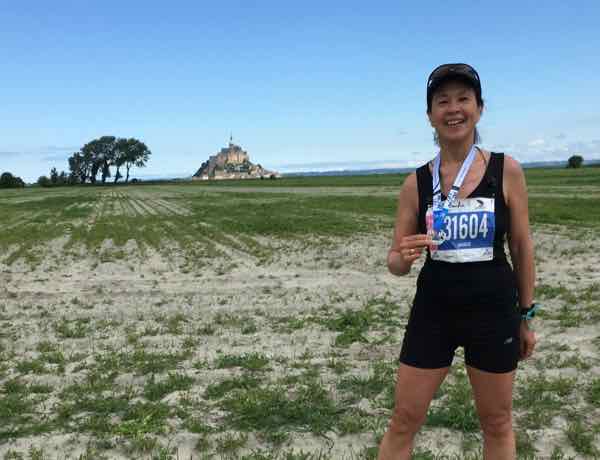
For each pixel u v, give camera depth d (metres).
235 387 5.33
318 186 75.06
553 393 4.96
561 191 37.25
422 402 2.72
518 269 2.68
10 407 4.92
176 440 4.25
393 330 7.28
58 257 15.57
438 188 2.63
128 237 19.84
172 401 5.02
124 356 6.38
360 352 6.39
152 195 64.06
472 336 2.60
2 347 6.94
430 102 2.69
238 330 7.56
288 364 6.03
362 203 34.94
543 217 20.45
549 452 3.96
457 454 3.93
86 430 4.46
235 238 18.81
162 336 7.32
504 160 2.59
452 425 4.34
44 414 4.81
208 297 9.88
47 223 26.50
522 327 2.74
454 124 2.60
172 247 17.16
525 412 4.60
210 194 60.75
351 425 4.35
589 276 10.55
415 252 2.61
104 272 13.20
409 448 2.84
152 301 9.64
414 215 2.76
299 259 14.24
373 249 15.39
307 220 24.00
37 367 6.01
